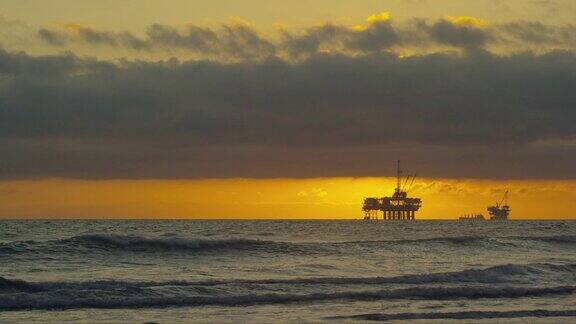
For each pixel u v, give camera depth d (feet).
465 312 102.78
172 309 105.40
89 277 137.18
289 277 139.33
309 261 171.53
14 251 172.65
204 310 104.63
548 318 100.27
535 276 141.90
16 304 106.22
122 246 180.14
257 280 130.31
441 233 389.60
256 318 97.96
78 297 109.09
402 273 149.59
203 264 163.53
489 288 123.24
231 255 179.52
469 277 138.31
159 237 185.26
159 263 163.84
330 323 94.58
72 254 172.24
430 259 182.50
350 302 112.68
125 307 106.73
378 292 118.83
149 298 109.81
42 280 130.82
